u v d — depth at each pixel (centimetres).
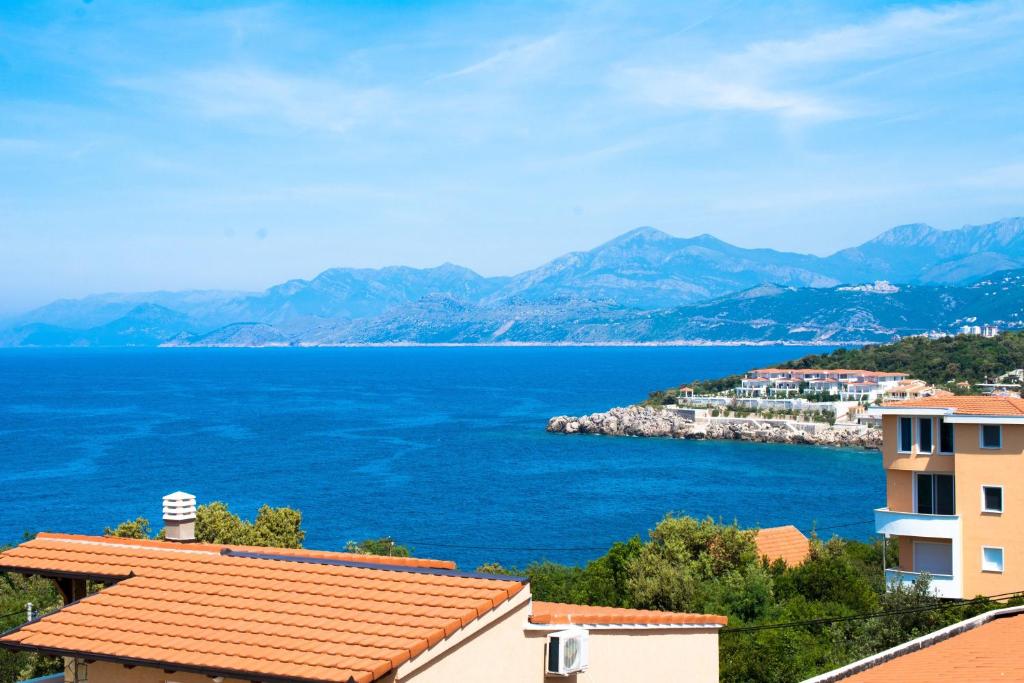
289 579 2103
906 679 2280
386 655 1702
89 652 1817
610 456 19462
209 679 1775
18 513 13288
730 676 3891
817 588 5334
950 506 5125
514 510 13438
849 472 17288
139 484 15762
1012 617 3083
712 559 5884
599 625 2364
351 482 15975
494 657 1992
